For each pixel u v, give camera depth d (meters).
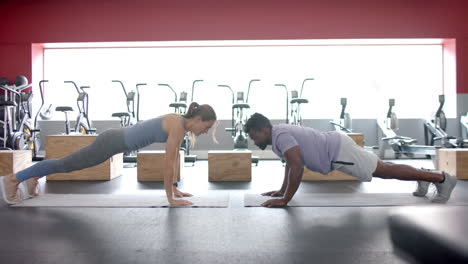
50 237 1.61
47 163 2.33
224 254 1.38
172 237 1.60
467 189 2.85
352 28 6.40
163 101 7.05
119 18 6.48
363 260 1.31
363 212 2.07
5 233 1.68
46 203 2.38
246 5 6.42
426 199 2.44
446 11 6.38
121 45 6.73
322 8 6.41
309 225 1.80
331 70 6.98
